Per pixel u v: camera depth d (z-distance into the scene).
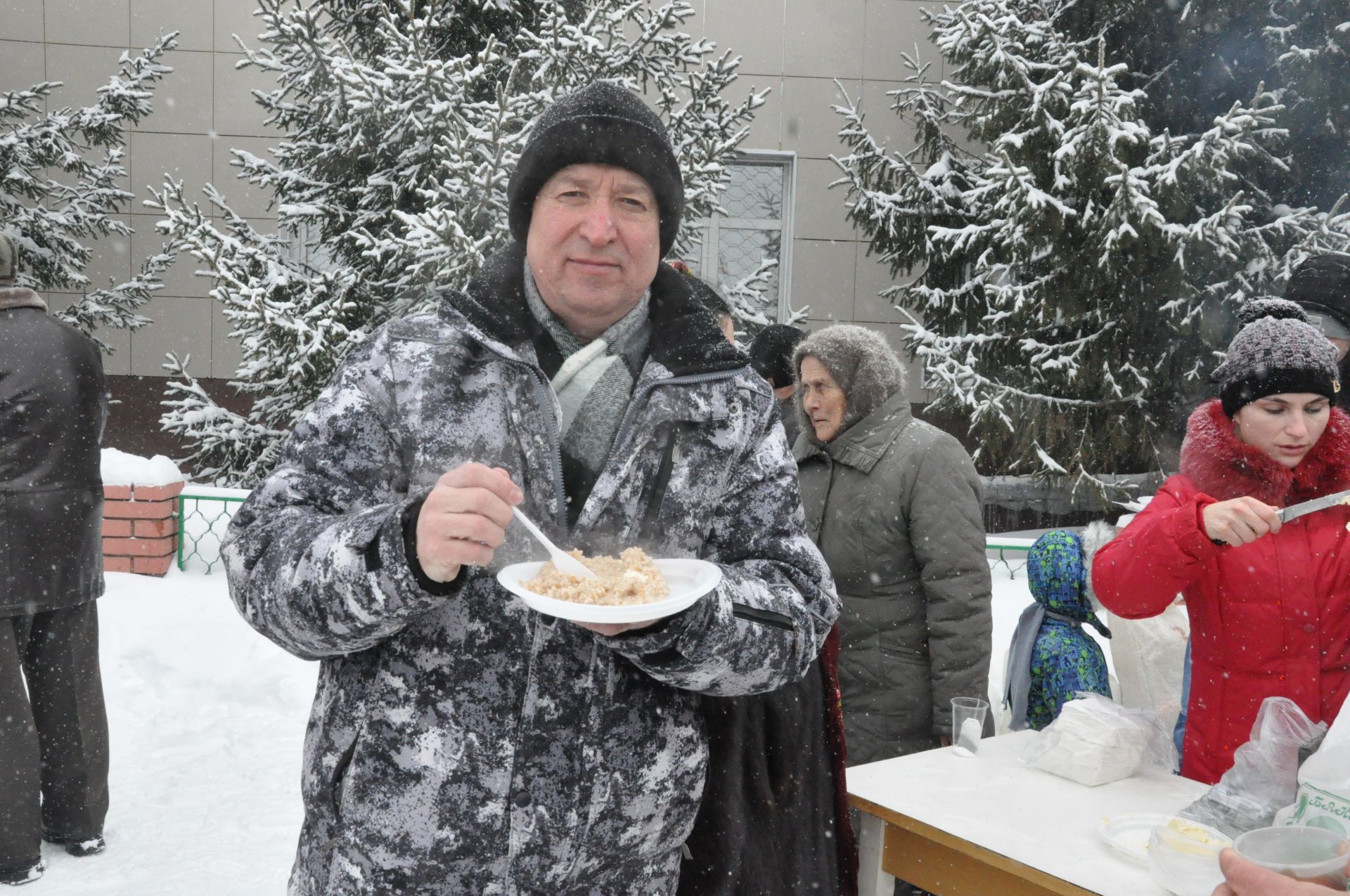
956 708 2.48
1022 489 10.48
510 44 8.20
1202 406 2.40
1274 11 9.47
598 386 1.51
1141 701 3.00
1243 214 8.98
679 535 1.50
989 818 2.05
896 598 2.91
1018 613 6.27
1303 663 2.24
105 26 12.71
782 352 3.93
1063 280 8.93
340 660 1.44
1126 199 8.16
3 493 3.17
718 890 1.66
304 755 1.49
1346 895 1.14
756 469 1.57
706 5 13.13
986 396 8.80
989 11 9.34
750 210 13.62
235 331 6.86
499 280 1.54
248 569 1.37
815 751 1.84
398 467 1.46
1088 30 9.81
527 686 1.40
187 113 12.80
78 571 3.39
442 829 1.38
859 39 13.34
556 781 1.40
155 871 3.44
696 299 1.62
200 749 4.53
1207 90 9.78
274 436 7.99
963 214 10.03
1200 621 2.37
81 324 10.88
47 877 3.34
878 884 2.19
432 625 1.40
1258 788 1.89
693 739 1.53
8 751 3.22
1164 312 8.80
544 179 1.51
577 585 1.25
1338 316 3.03
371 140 7.36
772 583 1.52
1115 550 2.31
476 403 1.45
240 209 12.88
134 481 6.60
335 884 1.42
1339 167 9.56
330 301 7.29
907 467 2.87
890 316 13.56
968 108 10.30
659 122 1.55
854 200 11.88
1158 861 1.72
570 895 1.45
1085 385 9.03
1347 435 2.29
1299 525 2.29
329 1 8.08
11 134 10.08
